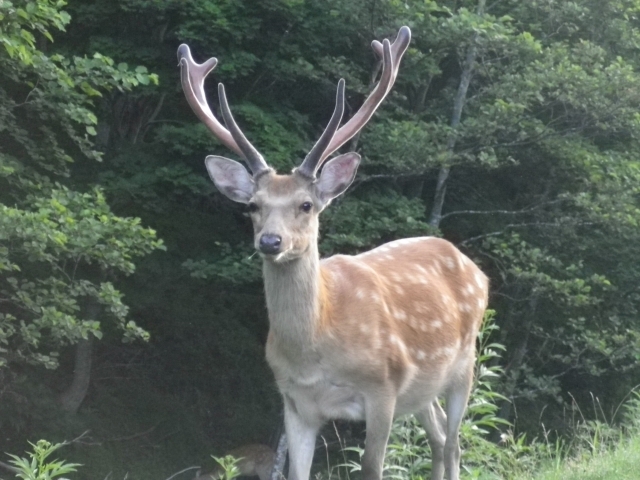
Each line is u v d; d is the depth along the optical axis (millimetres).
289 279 4742
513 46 13117
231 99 12883
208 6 11883
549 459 6348
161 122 13664
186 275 13539
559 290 13359
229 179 5047
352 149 12703
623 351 14055
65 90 9195
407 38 5484
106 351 13844
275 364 4941
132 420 13398
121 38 12750
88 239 8711
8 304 10750
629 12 15297
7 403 11883
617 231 14203
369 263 5469
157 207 12508
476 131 12898
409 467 6105
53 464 4723
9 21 8258
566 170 14516
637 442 6051
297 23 12773
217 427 13812
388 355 4980
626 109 13273
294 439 5031
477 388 6578
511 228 15141
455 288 5793
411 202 12914
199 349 14070
